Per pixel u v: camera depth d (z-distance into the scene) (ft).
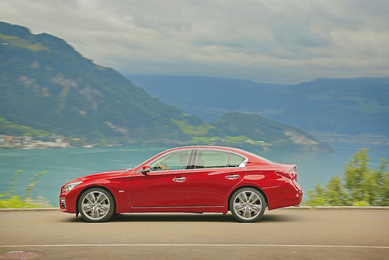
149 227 23.67
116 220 26.73
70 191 26.09
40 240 19.74
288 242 19.15
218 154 26.45
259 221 26.12
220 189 25.63
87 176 26.81
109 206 25.89
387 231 22.35
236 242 19.12
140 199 25.84
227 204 25.75
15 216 28.78
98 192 25.99
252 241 19.39
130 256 16.17
